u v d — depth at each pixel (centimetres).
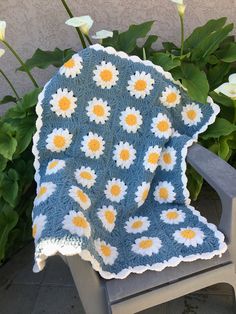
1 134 129
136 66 111
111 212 106
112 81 109
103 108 109
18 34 158
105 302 89
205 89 119
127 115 112
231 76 120
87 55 105
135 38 141
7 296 131
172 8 151
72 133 107
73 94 106
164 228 101
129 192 110
